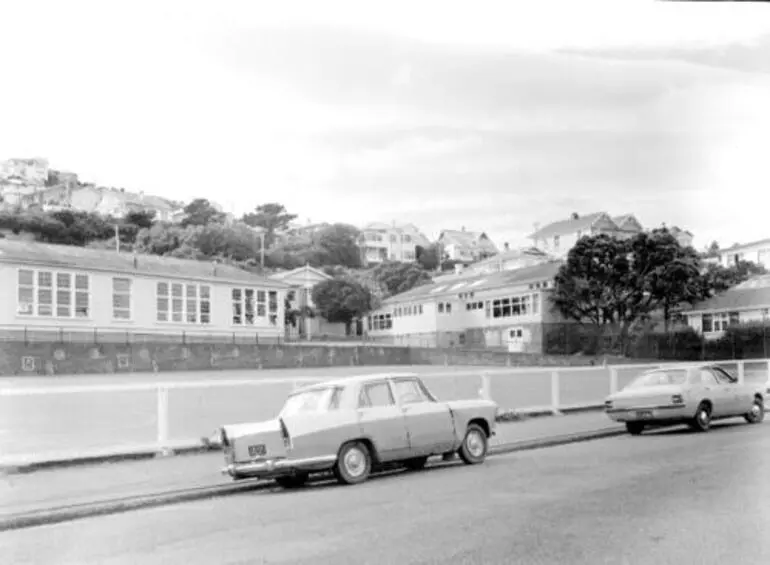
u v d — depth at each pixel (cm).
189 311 5116
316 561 730
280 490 1255
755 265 8069
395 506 1006
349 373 4247
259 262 9381
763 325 5469
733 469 1192
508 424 2038
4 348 3875
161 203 11450
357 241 11138
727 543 743
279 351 4809
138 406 2548
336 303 7806
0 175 11469
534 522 860
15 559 811
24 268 4341
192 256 8562
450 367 4900
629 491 1034
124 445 1513
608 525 834
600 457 1423
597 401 2467
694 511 888
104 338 4641
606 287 5800
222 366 4588
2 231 8406
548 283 6253
